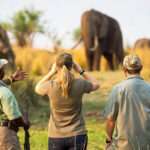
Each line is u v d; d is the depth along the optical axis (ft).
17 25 204.44
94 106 66.59
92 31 132.16
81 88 30.83
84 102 69.10
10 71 89.04
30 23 201.05
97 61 130.21
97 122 57.06
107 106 29.84
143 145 29.40
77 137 30.73
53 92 30.66
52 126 31.14
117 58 137.28
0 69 30.68
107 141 30.17
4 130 30.40
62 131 30.83
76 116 30.96
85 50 130.72
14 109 30.27
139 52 126.31
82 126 31.04
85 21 132.98
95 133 50.96
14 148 30.58
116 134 29.78
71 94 30.63
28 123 32.07
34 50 127.24
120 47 138.21
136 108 29.48
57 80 30.89
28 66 119.34
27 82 63.82
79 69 31.83
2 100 30.22
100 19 134.62
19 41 203.10
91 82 31.32
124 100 29.53
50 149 31.22
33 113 61.31
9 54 115.14
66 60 30.60
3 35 115.85
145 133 29.43
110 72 106.42
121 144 29.53
